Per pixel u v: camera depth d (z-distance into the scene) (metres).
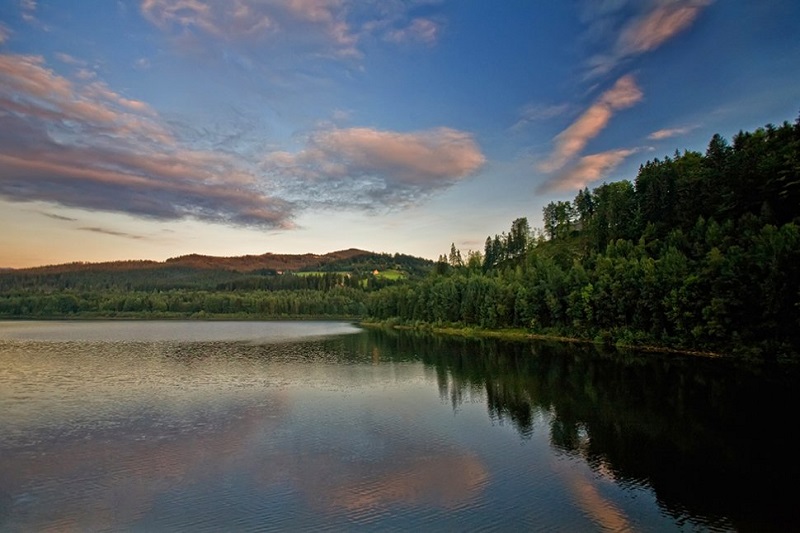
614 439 37.09
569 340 106.75
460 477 29.59
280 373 67.88
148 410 45.25
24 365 73.94
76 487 27.67
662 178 133.38
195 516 24.31
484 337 123.81
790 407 46.03
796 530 23.62
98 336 130.00
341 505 25.69
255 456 32.88
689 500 26.62
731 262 74.50
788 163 92.38
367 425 40.62
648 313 90.38
